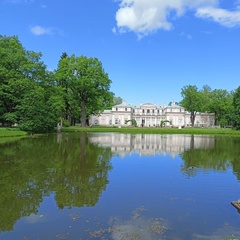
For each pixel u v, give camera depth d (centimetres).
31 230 866
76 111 8038
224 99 11562
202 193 1268
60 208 1055
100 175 1616
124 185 1398
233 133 6494
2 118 5166
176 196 1219
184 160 2227
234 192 1288
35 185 1366
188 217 977
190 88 11744
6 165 1870
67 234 837
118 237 819
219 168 1875
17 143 3341
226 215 998
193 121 12356
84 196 1204
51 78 6194
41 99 5303
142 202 1134
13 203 1105
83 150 2748
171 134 6444
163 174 1664
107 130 6831
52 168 1791
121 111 13300
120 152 2677
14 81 4997
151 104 13762
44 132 5841
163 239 809
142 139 4497
